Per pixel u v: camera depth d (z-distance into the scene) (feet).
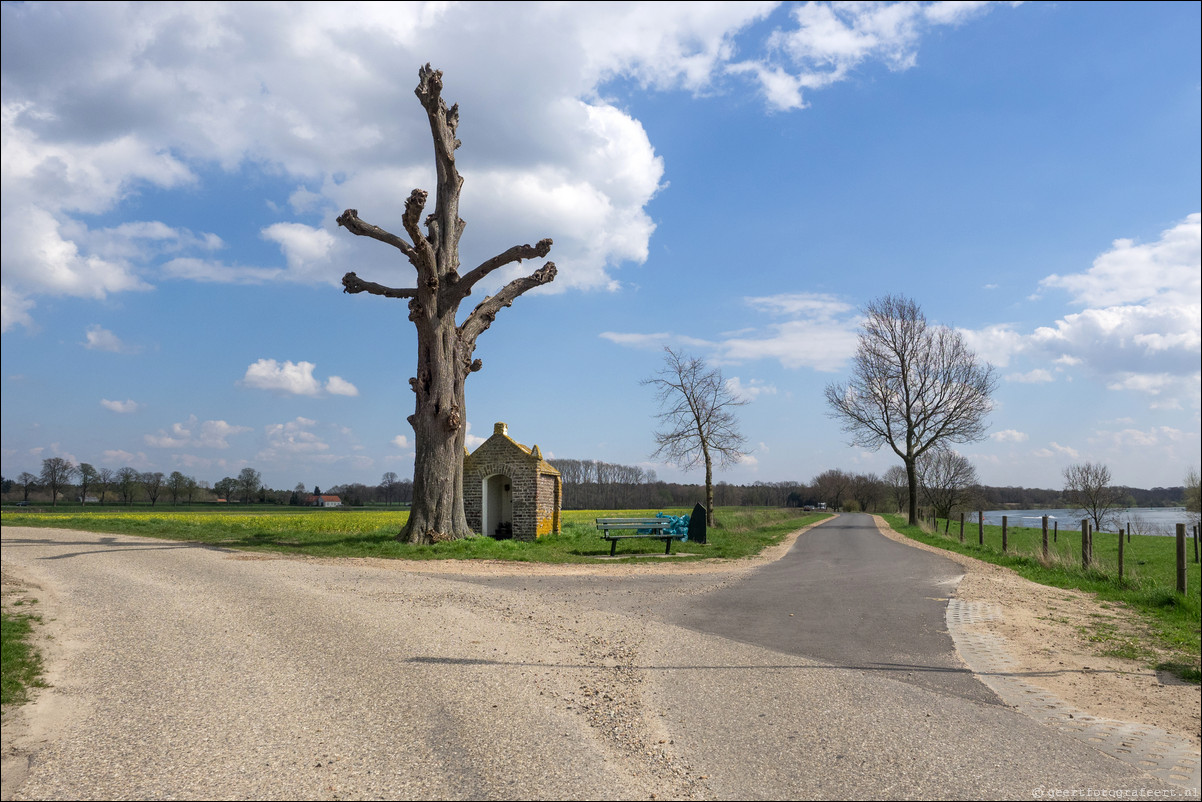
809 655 25.79
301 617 30.91
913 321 144.56
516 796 13.53
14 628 28.12
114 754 15.52
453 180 71.77
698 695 20.52
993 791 14.12
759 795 13.79
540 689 20.65
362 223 67.72
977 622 32.96
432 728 17.22
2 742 16.26
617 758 15.61
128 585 40.55
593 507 283.79
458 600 35.99
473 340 73.10
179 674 22.03
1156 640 29.78
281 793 13.53
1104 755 16.28
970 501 202.80
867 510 334.24
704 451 123.75
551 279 75.25
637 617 32.96
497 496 88.53
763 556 68.44
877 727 17.87
